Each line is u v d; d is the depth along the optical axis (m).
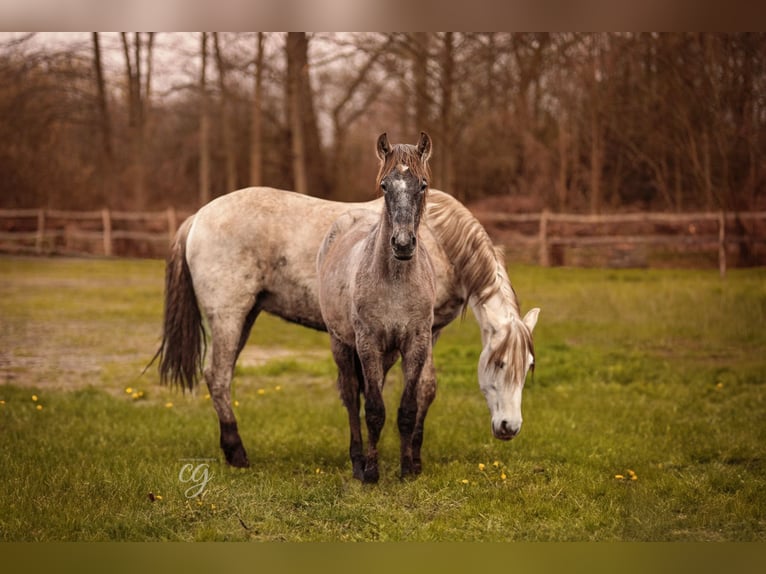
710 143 19.36
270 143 23.83
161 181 25.17
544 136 24.08
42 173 22.81
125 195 24.02
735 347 9.65
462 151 23.88
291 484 4.75
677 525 4.21
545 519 4.27
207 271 5.54
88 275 17.58
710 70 17.77
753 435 5.89
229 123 22.78
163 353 6.02
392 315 4.50
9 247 21.14
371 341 4.55
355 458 5.01
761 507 4.40
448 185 20.50
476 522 4.20
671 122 20.34
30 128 22.66
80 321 11.98
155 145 25.20
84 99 23.30
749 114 17.53
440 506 4.47
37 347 9.97
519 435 5.92
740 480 4.86
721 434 5.91
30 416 6.53
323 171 24.17
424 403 5.00
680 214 18.95
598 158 21.55
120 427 6.27
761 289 13.31
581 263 19.53
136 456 5.39
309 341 10.91
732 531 4.15
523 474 5.00
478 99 21.41
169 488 4.63
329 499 4.54
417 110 21.05
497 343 4.64
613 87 20.53
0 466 5.00
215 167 25.02
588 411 6.73
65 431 6.05
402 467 4.87
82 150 25.31
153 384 8.10
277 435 6.11
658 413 6.64
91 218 22.61
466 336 10.83
